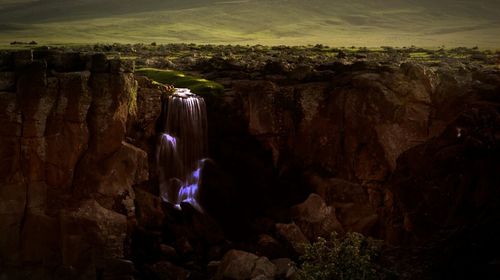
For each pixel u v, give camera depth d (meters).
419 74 42.09
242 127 45.34
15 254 36.34
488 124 35.47
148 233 38.88
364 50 80.50
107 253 36.53
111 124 37.59
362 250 27.53
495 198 29.53
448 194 33.12
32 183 36.50
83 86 36.81
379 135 41.69
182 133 43.00
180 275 35.91
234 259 34.34
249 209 44.12
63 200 36.81
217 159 45.16
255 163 45.00
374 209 41.78
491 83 42.78
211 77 51.16
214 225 42.19
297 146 44.97
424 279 25.56
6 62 36.91
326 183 43.00
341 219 41.56
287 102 44.81
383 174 41.59
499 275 23.00
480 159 32.59
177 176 42.91
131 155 38.19
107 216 36.84
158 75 50.72
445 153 34.56
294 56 67.44
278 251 38.28
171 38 144.75
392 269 26.70
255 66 52.16
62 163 36.91
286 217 41.56
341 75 45.44
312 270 26.00
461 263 25.39
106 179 37.53
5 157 36.12
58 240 36.56
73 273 36.22
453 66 53.09
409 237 35.84
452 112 41.16
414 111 41.56
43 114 36.34
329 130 43.94
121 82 37.78
